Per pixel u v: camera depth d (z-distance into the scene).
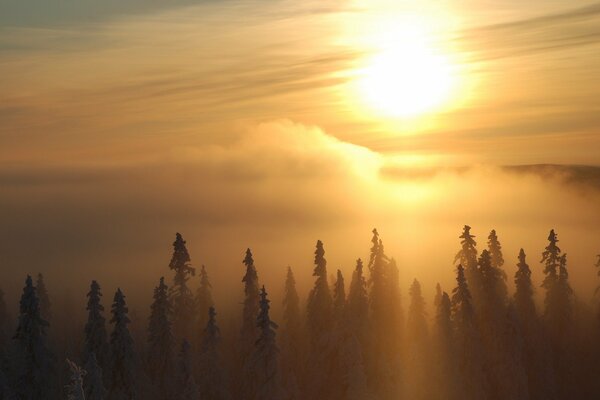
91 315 61.16
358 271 70.31
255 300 67.94
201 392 63.88
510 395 67.44
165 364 65.31
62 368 64.44
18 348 59.56
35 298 59.91
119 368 60.56
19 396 58.66
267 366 63.53
